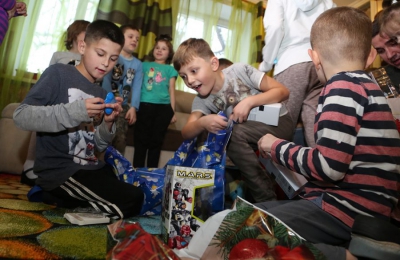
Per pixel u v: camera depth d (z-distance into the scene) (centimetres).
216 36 292
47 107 97
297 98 134
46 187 103
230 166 126
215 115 99
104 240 69
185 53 109
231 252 57
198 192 81
